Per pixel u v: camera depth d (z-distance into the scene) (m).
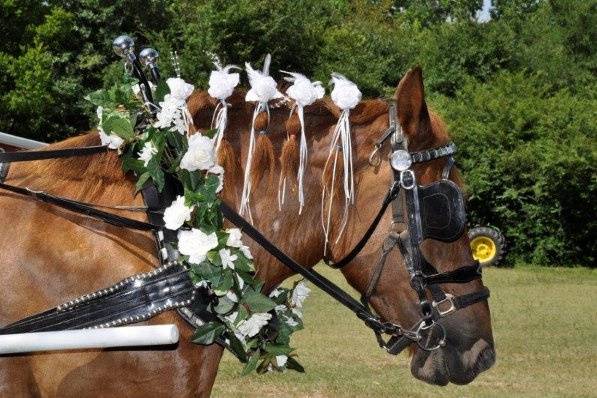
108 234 3.08
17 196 3.15
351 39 27.84
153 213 3.12
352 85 3.27
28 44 23.47
